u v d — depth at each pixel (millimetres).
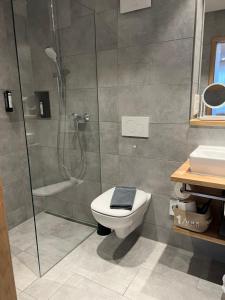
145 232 2080
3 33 1989
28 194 2418
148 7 1669
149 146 1896
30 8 1660
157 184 1927
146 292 1511
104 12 1845
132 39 1782
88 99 2055
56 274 1675
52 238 2014
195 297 1468
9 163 2189
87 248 1954
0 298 1001
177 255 1855
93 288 1550
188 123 1696
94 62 1974
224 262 1765
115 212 1605
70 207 2180
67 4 1861
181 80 1661
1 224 970
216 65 1666
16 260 1822
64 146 2066
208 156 1430
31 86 1747
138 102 1866
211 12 1607
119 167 2088
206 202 1601
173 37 1629
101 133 2104
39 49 1765
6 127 2121
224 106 1637
